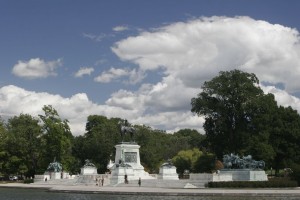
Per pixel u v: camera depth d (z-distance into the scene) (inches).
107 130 5482.3
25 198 2133.4
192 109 4389.8
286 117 4195.4
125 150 3659.0
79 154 5615.2
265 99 4183.1
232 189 2425.0
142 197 2082.9
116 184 3196.4
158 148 5457.7
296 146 4082.2
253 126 4217.5
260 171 2792.8
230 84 4237.2
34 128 4611.2
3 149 4537.4
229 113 4291.3
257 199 1857.8
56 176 4050.2
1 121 4832.7
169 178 3280.0
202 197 2015.3
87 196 2220.7
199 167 4490.7
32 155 4660.4
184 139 6604.3
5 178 4928.6
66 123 4763.8
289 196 2015.3
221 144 4284.0
